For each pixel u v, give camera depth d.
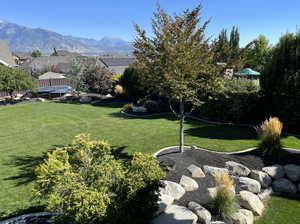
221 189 4.55
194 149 7.16
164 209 4.30
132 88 19.28
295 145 7.85
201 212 4.30
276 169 6.05
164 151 7.37
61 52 63.47
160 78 6.08
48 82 26.27
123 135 9.90
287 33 9.85
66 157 4.01
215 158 6.53
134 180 3.67
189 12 5.95
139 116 14.21
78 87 22.50
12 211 4.49
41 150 8.31
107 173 3.65
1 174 6.24
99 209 3.00
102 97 21.94
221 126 11.03
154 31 6.09
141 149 7.94
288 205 5.08
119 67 38.94
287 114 9.76
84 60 24.66
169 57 5.75
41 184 3.50
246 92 11.01
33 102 20.31
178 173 5.60
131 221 3.55
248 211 4.62
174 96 6.06
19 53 66.75
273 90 10.41
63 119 13.55
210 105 12.11
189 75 6.09
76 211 2.94
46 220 4.20
